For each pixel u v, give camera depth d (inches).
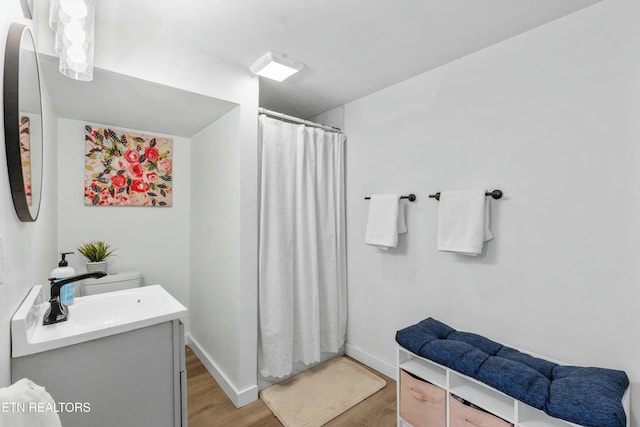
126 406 48.4
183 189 115.0
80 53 42.3
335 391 84.4
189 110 83.7
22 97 37.2
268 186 87.1
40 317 48.2
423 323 73.4
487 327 70.6
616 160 53.8
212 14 59.0
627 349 52.7
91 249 91.0
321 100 103.7
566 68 59.2
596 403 42.0
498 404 54.0
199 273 106.8
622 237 53.2
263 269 85.4
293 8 57.2
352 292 105.1
